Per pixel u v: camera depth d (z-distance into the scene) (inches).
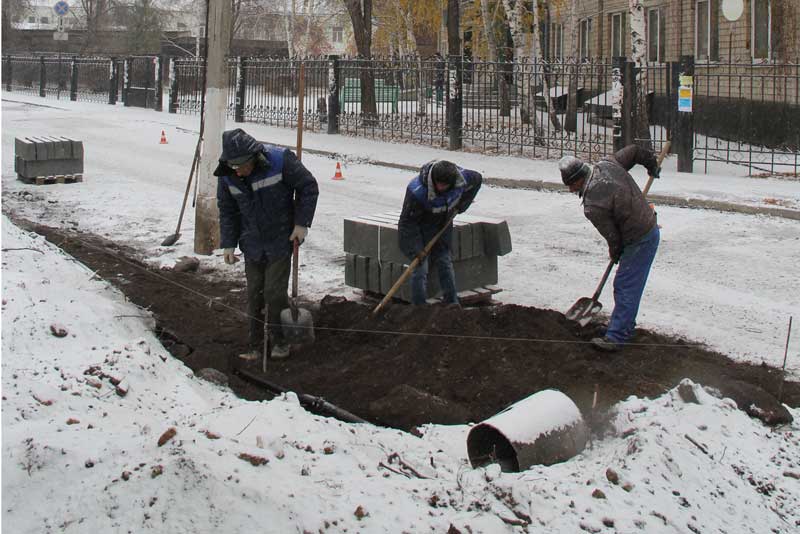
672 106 640.4
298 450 162.9
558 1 984.9
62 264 319.9
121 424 183.0
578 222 467.2
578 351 245.6
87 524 134.5
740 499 154.1
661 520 141.4
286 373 241.3
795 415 203.5
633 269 254.7
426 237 277.4
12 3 2027.6
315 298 316.5
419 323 254.2
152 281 338.3
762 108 717.3
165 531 130.8
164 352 248.1
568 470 160.2
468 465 169.3
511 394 217.3
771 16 784.3
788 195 514.9
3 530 136.4
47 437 163.8
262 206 246.1
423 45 1550.2
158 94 1291.8
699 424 177.8
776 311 302.8
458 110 785.6
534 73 731.4
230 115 1149.1
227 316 295.7
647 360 246.4
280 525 132.3
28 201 511.2
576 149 725.3
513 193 569.3
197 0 2001.7
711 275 353.1
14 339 226.4
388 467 161.0
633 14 684.1
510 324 261.0
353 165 712.4
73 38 2037.4
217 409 189.2
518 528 135.4
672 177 604.7
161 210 488.1
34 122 1055.0
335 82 936.9
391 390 219.3
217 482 138.3
